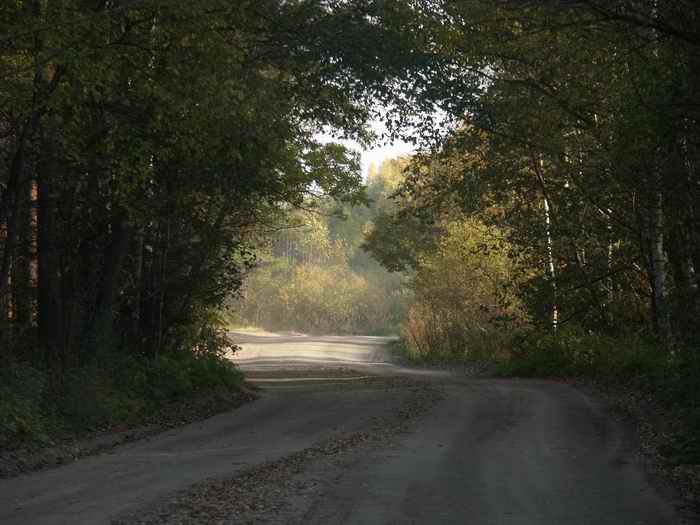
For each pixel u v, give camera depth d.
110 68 15.09
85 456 13.23
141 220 19.50
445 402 19.70
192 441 14.76
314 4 19.17
